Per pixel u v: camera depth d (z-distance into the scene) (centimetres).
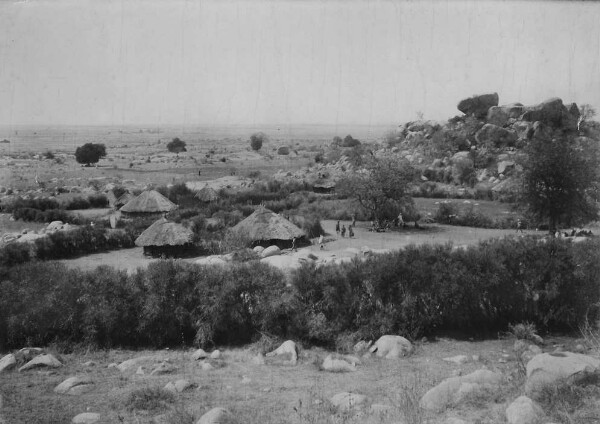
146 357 1504
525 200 3666
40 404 1095
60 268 1791
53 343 1598
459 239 3753
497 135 8531
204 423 904
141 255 3262
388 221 4384
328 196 6128
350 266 1766
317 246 3481
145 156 12862
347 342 1590
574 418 794
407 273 1697
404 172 4425
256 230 3397
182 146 14300
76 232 3344
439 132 9394
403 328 1639
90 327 1605
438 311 1698
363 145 10312
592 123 5475
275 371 1355
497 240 1931
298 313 1653
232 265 1831
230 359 1488
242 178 8475
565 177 3481
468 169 7475
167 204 4556
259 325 1664
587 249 1795
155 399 1088
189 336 1673
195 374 1329
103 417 1002
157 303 1630
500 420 827
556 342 1584
